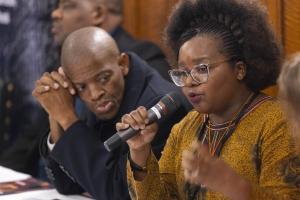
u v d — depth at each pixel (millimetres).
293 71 2482
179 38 3529
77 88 4270
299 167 2904
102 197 4051
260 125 3133
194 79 3211
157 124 3518
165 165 3594
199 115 3549
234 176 2676
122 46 6359
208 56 3193
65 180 4465
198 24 3418
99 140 4160
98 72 4152
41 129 6828
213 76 3195
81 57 4148
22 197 4363
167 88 4398
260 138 3102
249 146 3123
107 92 4219
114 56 4262
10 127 7848
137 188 3443
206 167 2660
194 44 3234
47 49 7914
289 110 2518
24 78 7988
